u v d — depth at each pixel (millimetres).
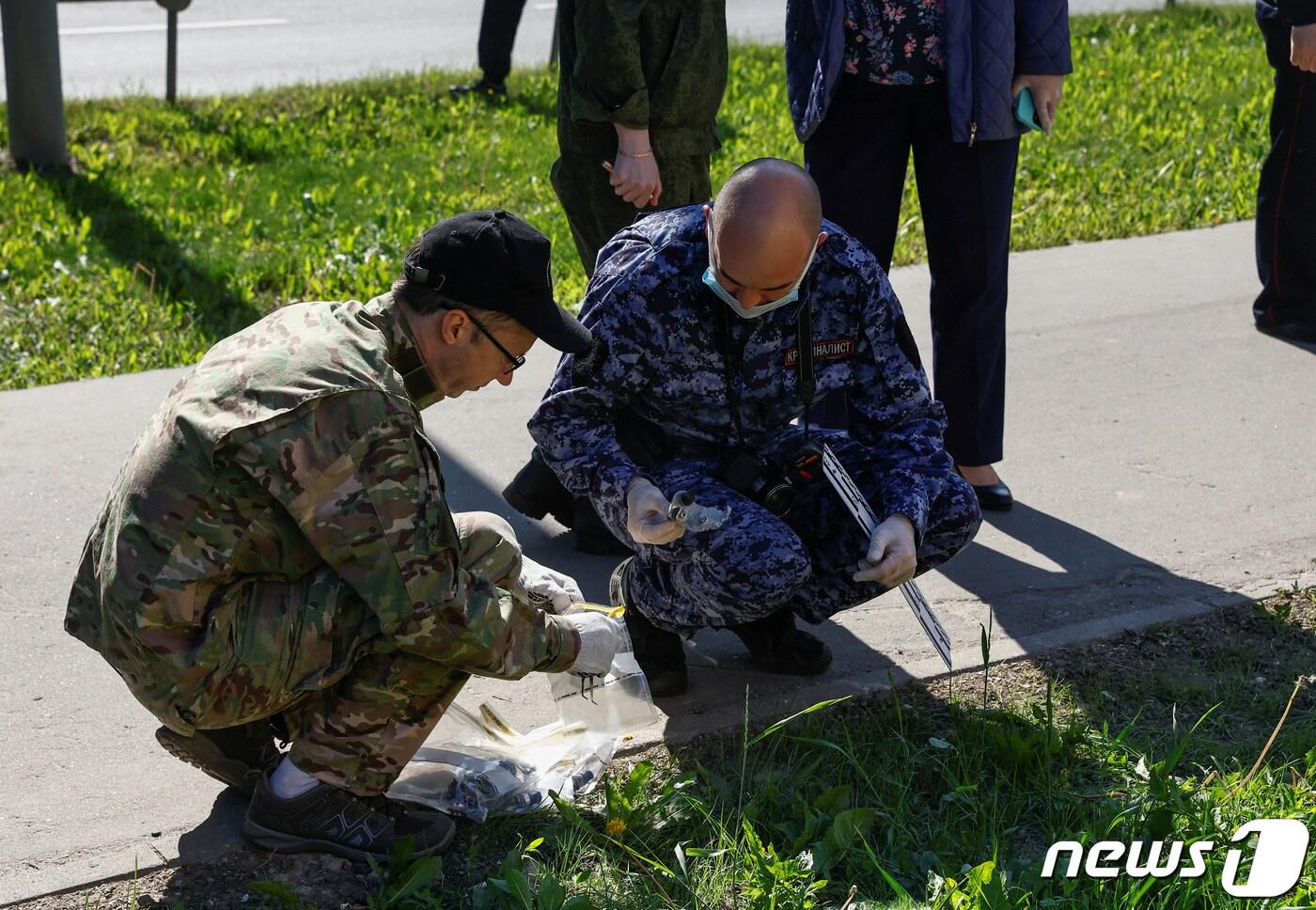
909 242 7184
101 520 2539
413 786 2855
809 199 2816
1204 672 3463
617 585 3369
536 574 3016
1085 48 12805
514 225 2525
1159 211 7883
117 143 8656
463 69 12273
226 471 2389
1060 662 3508
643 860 2656
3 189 7395
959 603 3834
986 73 4008
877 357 3166
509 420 5035
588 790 2928
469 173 8336
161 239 6816
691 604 3174
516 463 4676
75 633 2588
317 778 2627
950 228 4219
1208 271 6852
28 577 3836
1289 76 5555
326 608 2488
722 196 2859
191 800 2936
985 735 3090
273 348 2436
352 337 2451
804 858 2633
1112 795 2877
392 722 2607
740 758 3072
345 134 9203
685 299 3057
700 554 3043
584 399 3092
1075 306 6309
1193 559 4078
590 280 3178
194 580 2414
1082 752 3059
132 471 2461
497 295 2480
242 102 10023
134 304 5934
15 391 5141
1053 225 7578
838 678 3430
